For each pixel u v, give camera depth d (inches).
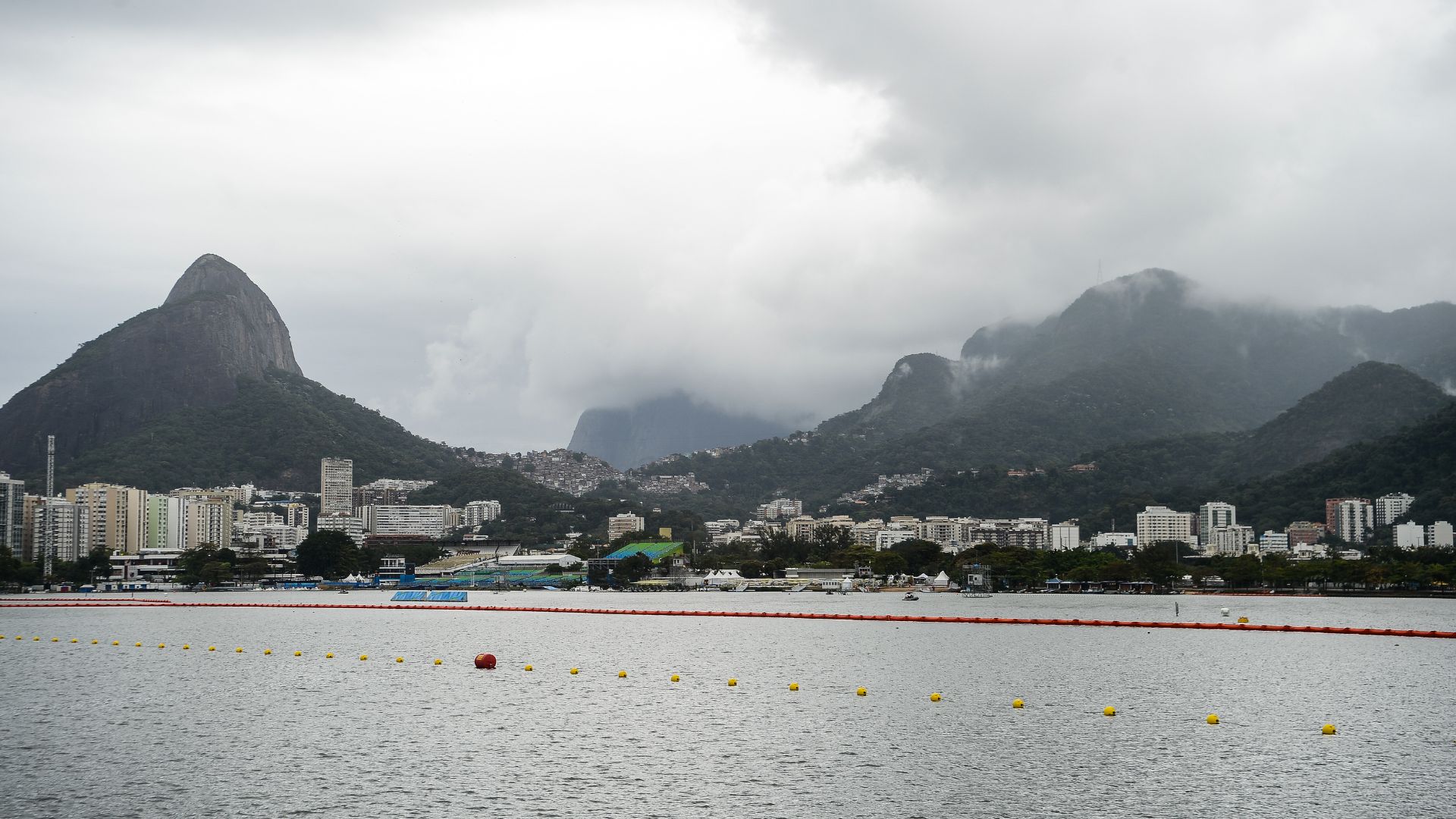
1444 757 3663.9
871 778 3388.3
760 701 4867.1
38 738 4057.6
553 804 3120.1
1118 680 5506.9
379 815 3021.7
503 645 7751.0
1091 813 3019.2
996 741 3929.6
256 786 3319.4
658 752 3767.2
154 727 4259.4
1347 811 3034.0
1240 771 3462.1
